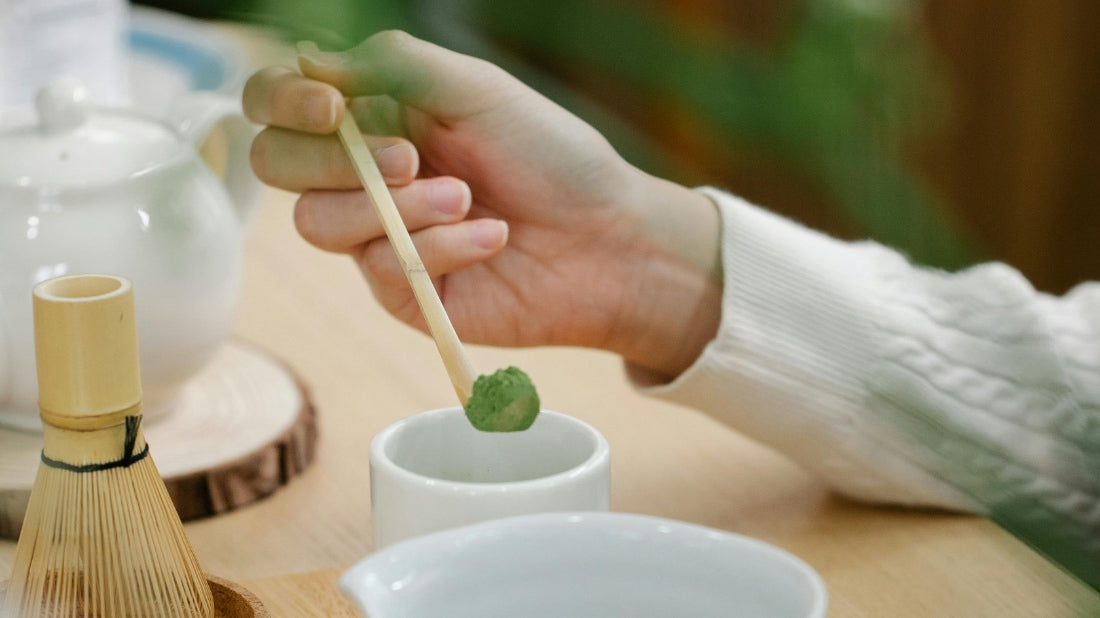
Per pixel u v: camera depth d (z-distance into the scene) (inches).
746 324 34.9
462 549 27.2
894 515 34.7
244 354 39.4
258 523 34.5
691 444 37.1
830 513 34.8
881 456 33.8
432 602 26.9
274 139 35.2
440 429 30.5
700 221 35.8
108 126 35.4
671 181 15.1
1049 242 41.7
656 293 36.4
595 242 36.1
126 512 29.4
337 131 33.3
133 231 34.3
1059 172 40.3
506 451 30.6
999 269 31.9
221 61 36.9
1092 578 28.9
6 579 31.3
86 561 29.4
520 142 34.7
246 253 47.4
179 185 34.9
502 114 34.3
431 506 28.8
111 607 29.5
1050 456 30.1
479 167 35.4
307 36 15.7
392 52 31.2
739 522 34.5
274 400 37.2
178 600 29.8
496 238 35.3
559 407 38.3
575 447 30.1
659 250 35.9
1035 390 30.6
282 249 48.1
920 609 31.9
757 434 35.7
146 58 41.8
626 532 27.4
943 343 31.9
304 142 34.8
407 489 29.0
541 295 36.9
